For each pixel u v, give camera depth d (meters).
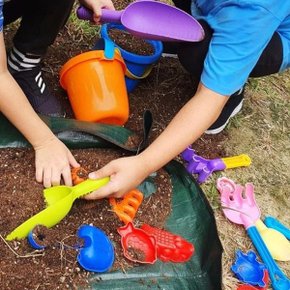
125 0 1.03
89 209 0.68
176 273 0.67
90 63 0.77
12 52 0.77
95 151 0.75
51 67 0.87
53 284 0.61
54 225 0.65
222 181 0.82
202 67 0.80
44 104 0.79
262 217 0.82
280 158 0.91
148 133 0.77
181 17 0.78
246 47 0.69
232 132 0.91
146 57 0.84
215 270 0.67
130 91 0.89
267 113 0.97
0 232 0.62
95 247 0.63
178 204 0.75
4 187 0.66
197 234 0.72
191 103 0.69
